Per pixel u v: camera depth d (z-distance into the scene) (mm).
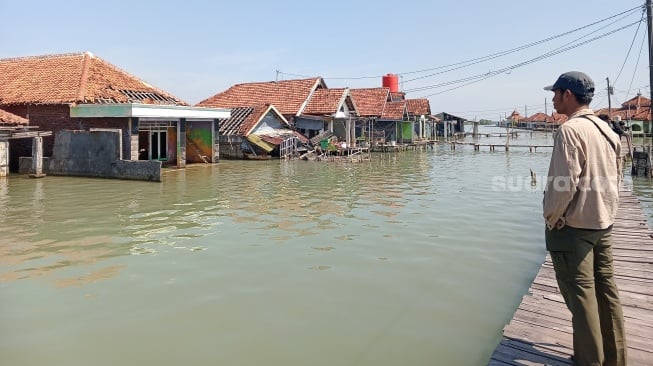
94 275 6793
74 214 11234
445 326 5078
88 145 18922
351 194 14773
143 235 9148
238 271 6965
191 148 26656
